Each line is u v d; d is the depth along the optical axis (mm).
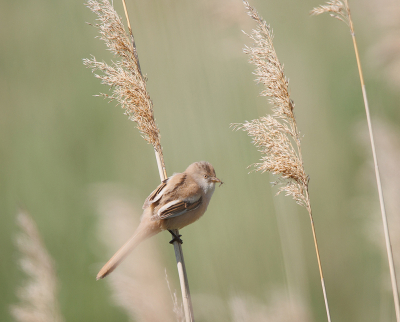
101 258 11398
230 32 11758
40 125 13750
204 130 12219
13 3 14617
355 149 12281
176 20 12961
